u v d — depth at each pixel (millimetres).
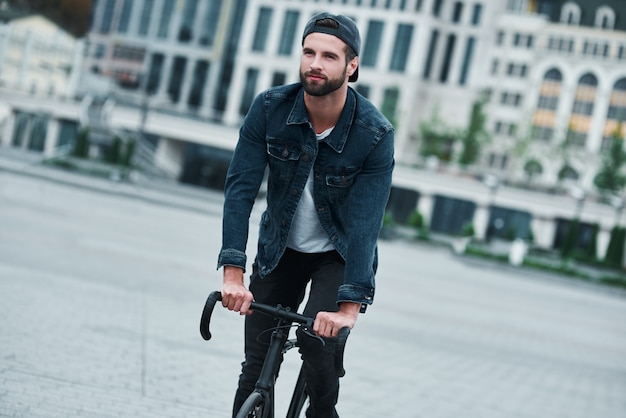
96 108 74562
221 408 6844
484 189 73312
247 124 3947
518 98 93188
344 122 3846
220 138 75938
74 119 76938
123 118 75188
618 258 59844
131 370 7609
